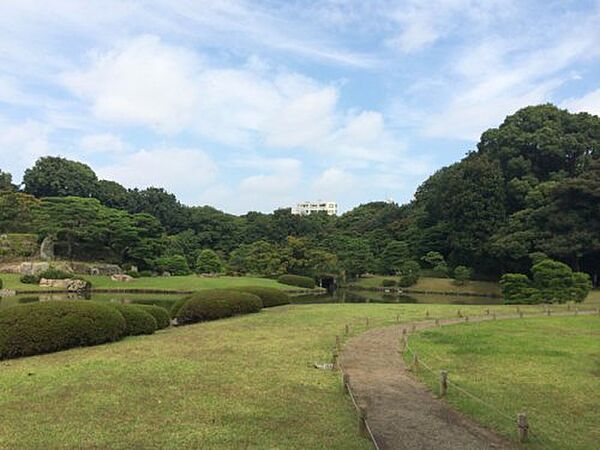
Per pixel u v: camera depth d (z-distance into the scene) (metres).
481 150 70.62
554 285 33.66
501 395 10.07
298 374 11.17
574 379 11.40
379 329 19.19
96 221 59.06
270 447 6.73
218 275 63.97
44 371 10.64
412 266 60.41
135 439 6.85
